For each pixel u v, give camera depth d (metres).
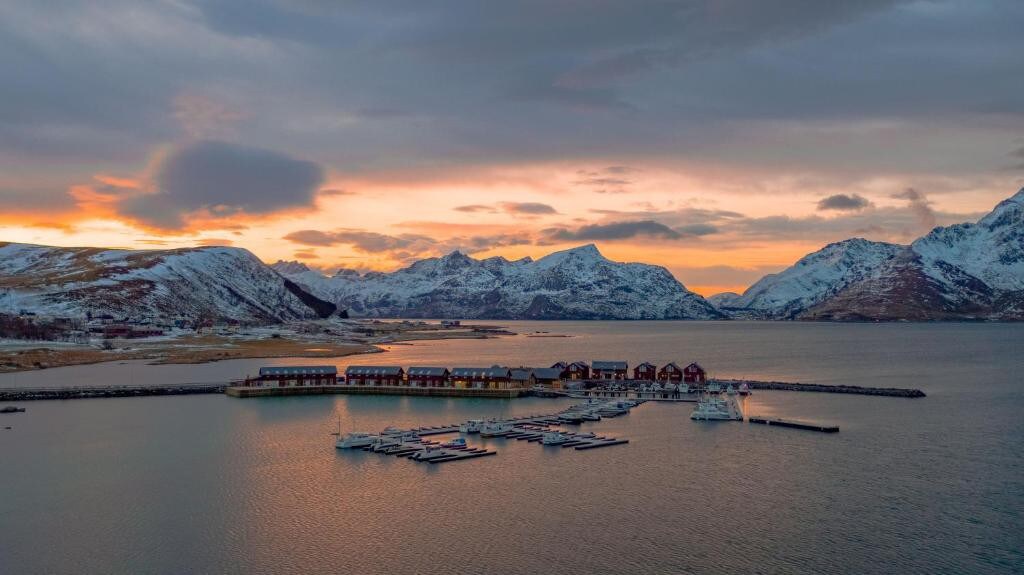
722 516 85.50
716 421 144.38
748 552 75.38
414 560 73.75
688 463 109.38
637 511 87.31
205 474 103.56
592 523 83.38
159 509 88.38
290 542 78.19
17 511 87.75
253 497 92.94
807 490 95.19
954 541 78.06
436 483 99.06
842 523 83.12
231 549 76.44
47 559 74.25
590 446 120.25
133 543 78.06
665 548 76.44
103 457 113.31
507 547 76.75
